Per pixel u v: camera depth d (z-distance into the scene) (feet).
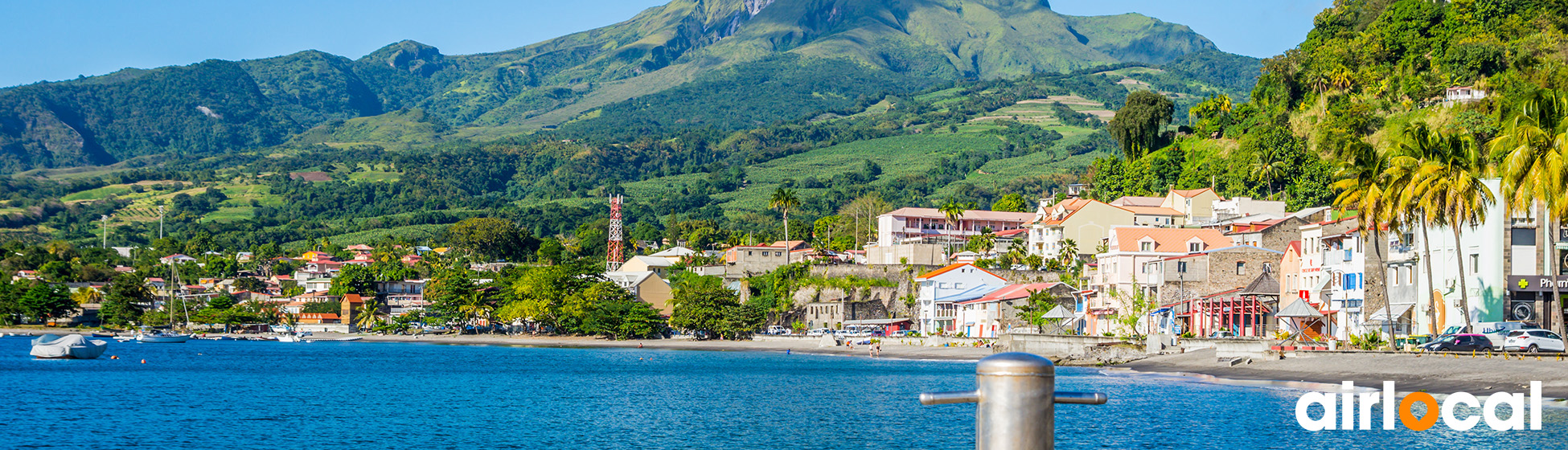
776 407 284.61
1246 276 476.13
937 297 652.07
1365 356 315.78
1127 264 515.91
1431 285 326.24
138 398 311.68
